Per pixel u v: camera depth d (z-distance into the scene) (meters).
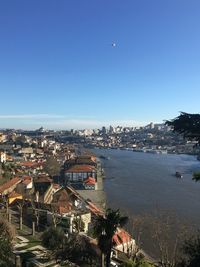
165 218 133.12
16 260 55.47
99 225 54.97
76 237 79.44
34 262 73.25
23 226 101.00
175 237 107.75
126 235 95.81
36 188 169.12
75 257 74.94
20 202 123.50
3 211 115.81
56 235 77.69
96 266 72.81
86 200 162.12
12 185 159.25
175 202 165.00
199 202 165.25
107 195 183.62
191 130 30.77
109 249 54.47
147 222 126.19
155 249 98.69
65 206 121.25
